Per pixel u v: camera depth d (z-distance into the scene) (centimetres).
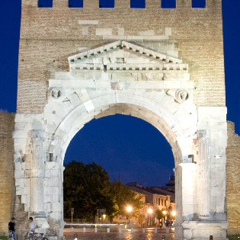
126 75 4150
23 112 4119
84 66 4125
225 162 4072
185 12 4303
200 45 4250
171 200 19725
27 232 3850
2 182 4034
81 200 10706
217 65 4222
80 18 4272
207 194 3962
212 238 3894
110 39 4247
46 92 4147
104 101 4131
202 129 4103
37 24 4253
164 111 4128
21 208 3994
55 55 4209
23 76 4169
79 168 10862
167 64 4131
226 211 4028
